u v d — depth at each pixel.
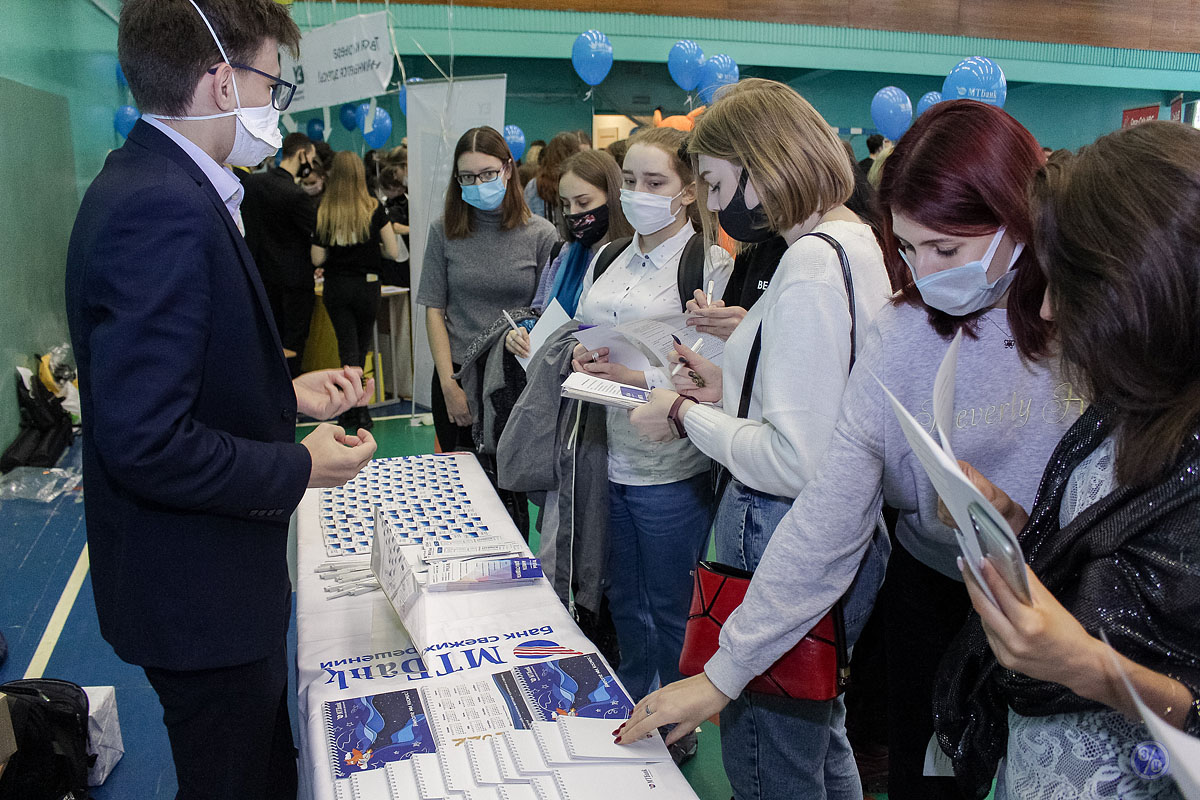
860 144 10.93
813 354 1.13
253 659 1.22
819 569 1.05
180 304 1.02
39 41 5.56
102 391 0.99
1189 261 0.65
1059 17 9.06
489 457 2.68
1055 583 0.81
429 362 4.96
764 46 8.59
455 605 1.50
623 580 1.99
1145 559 0.70
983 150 0.90
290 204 5.06
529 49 8.09
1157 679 0.69
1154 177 0.66
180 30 1.09
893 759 1.47
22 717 1.72
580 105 10.06
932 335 1.02
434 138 4.10
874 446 1.04
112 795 2.03
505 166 2.64
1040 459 1.05
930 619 1.37
